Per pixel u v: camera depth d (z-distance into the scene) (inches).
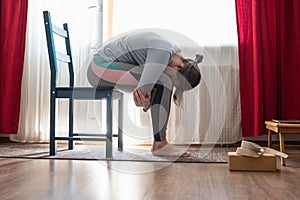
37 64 128.6
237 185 58.3
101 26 129.3
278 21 119.8
